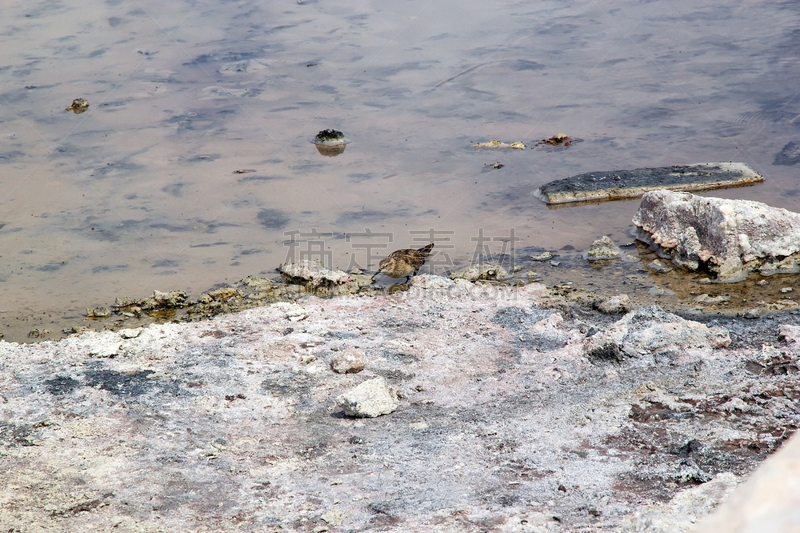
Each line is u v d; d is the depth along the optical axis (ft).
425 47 55.16
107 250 29.60
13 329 23.56
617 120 42.34
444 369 19.39
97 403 17.16
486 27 58.65
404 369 19.39
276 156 39.19
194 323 22.30
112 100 47.52
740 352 19.06
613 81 48.24
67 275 27.58
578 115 43.37
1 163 38.65
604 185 33.78
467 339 21.16
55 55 54.65
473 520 12.28
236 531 12.39
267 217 32.35
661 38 55.47
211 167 37.99
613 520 11.94
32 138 41.96
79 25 60.03
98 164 38.47
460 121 43.24
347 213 32.55
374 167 37.50
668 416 15.90
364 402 16.90
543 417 16.51
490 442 15.47
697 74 48.55
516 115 43.73
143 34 58.23
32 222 32.24
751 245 26.40
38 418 16.37
